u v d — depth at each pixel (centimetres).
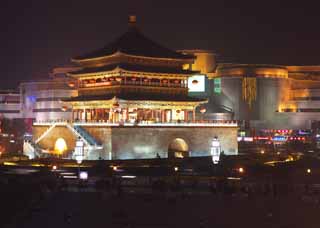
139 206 13000
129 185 15675
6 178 16275
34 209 12812
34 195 14138
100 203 13312
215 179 16825
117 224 11531
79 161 19438
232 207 12950
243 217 12044
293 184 16438
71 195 14238
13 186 14775
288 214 12356
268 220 11862
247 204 13250
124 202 13400
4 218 12119
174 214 12312
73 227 11338
